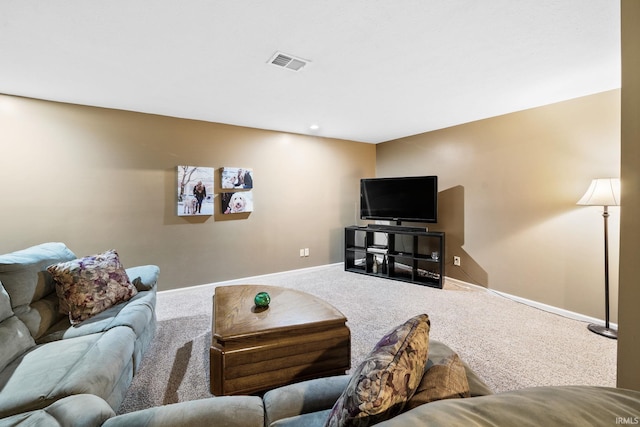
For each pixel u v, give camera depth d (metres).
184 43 1.79
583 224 2.65
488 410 0.51
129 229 3.11
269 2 1.43
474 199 3.56
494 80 2.36
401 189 4.02
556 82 2.38
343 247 4.77
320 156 4.48
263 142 3.96
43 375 1.20
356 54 1.95
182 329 2.45
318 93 2.65
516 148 3.14
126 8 1.46
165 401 1.58
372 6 1.47
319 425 0.88
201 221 3.53
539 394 0.55
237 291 2.21
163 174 3.28
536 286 2.98
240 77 2.29
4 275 1.58
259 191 3.94
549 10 1.49
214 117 3.38
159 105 2.93
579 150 2.67
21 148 2.62
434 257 3.76
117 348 1.45
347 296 3.25
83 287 1.83
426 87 2.51
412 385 0.74
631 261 1.00
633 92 1.00
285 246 4.20
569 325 2.53
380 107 3.02
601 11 1.49
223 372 1.42
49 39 1.72
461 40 1.78
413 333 0.81
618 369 1.04
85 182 2.89
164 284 3.32
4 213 2.57
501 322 2.58
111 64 2.05
